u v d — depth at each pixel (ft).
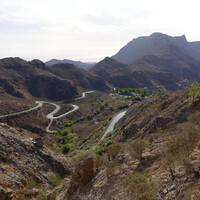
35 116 313.53
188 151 40.45
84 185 57.52
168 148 48.85
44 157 85.81
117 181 46.85
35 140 91.71
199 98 89.56
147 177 40.34
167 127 88.02
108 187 45.88
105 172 57.11
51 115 359.05
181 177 31.91
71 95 556.10
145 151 59.88
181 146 44.55
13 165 69.36
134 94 609.01
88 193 49.96
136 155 58.34
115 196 38.22
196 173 30.01
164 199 27.99
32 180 70.28
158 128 93.04
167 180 34.30
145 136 98.32
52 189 72.02
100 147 135.13
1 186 55.83
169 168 36.63
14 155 73.87
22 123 277.64
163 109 123.24
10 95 444.96
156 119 102.37
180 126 73.77
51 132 275.39
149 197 30.17
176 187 29.45
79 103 493.77
